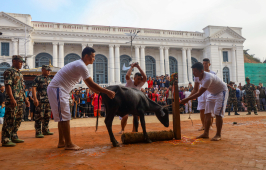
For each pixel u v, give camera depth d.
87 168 2.80
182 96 16.81
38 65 33.75
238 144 4.25
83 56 4.19
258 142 4.42
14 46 29.89
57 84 4.00
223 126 7.35
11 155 3.70
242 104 18.33
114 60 35.84
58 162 3.13
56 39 33.00
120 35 35.50
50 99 4.02
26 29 30.56
